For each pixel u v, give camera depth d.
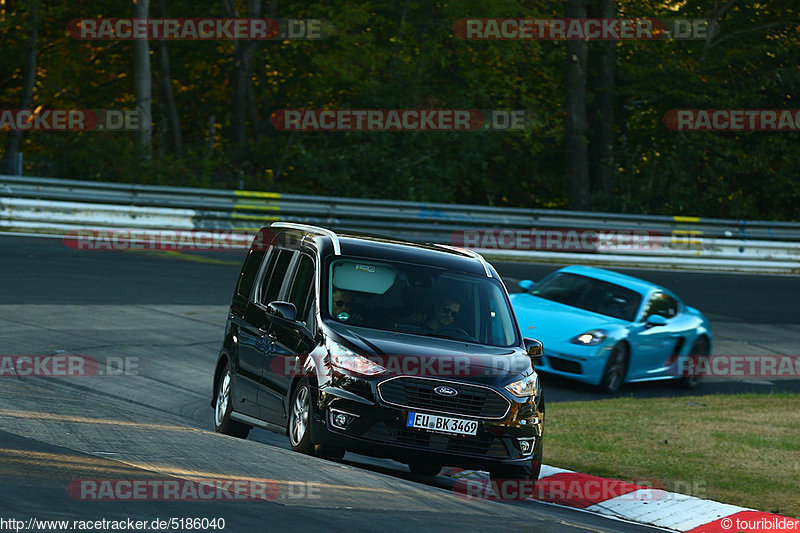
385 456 29.17
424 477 33.12
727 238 108.19
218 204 93.12
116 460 24.70
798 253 109.81
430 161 121.62
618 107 155.75
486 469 29.83
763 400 52.50
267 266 36.16
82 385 42.22
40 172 104.31
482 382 29.69
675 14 152.75
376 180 120.62
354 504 23.16
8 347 47.41
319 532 19.97
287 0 138.12
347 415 28.88
